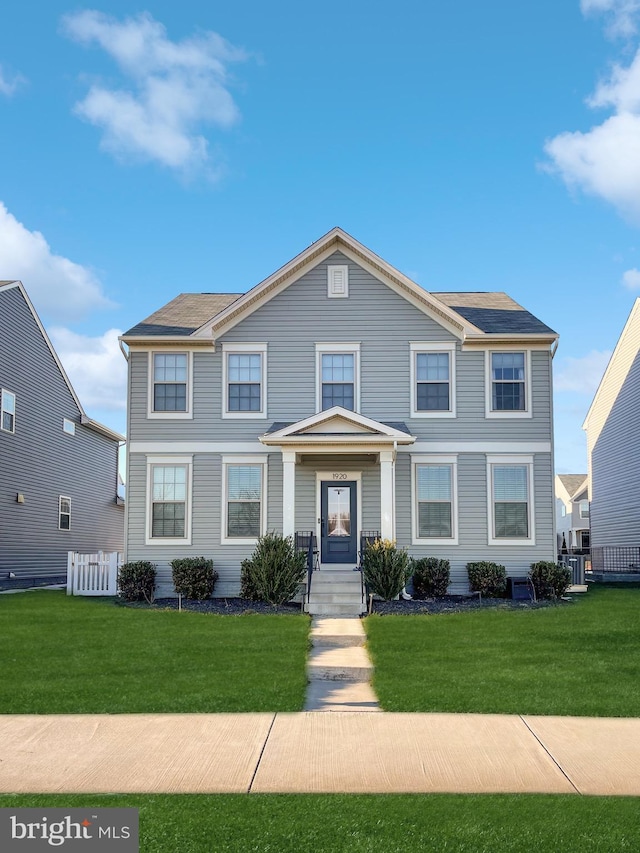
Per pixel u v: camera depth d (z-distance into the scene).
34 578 30.31
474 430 22.69
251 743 9.02
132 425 22.88
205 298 27.00
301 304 23.14
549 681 11.59
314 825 6.76
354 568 22.16
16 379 28.97
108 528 39.41
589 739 9.20
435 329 22.98
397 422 22.70
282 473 22.62
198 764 8.36
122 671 12.12
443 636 14.84
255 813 7.01
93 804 7.25
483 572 21.53
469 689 11.21
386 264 22.86
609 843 6.43
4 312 28.02
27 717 9.95
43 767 8.27
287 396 22.86
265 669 12.25
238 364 23.05
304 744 9.00
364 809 7.11
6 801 7.35
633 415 34.25
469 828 6.71
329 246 23.25
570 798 7.41
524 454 22.64
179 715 10.05
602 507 38.72
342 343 22.95
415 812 7.04
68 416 34.16
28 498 29.89
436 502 22.55
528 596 21.42
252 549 22.41
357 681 12.38
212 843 6.44
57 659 12.87
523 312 24.56
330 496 22.56
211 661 12.77
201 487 22.66
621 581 30.05
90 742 9.05
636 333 33.94
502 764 8.39
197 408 22.89
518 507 22.55
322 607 18.97
